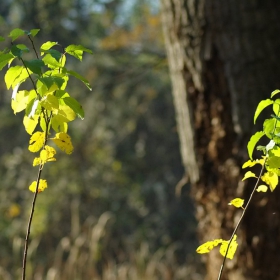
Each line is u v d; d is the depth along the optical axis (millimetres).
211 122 4246
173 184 17078
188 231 16469
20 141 16812
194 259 11727
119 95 15461
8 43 14734
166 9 4402
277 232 4098
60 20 15406
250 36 4176
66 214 14727
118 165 15883
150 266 7695
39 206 14406
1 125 16688
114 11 16656
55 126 2045
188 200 16875
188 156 4387
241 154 4121
